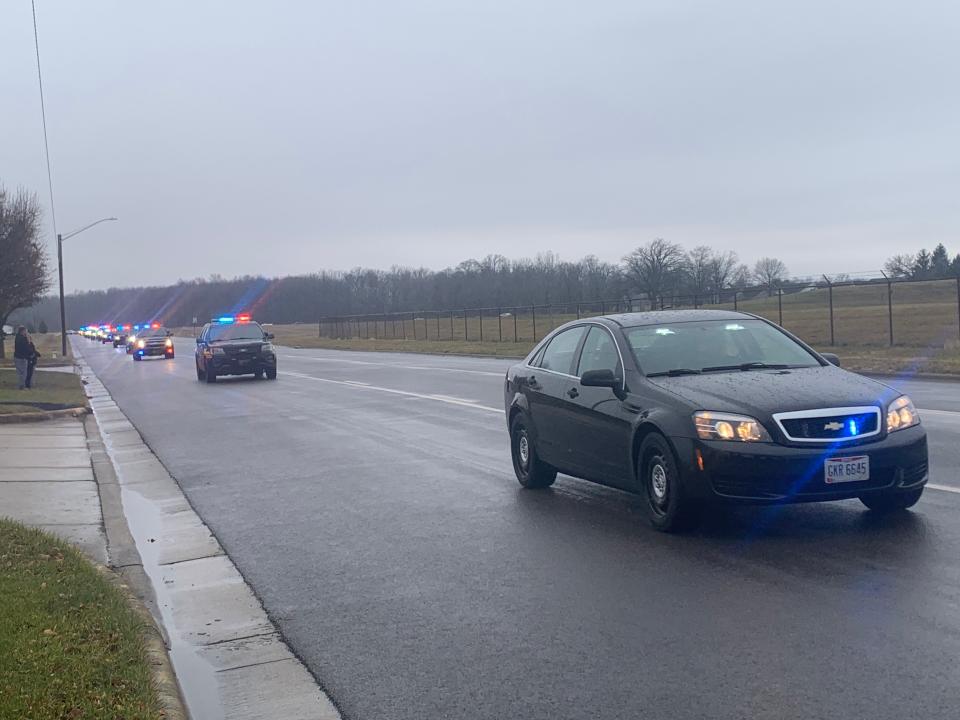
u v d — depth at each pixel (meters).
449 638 5.65
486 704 4.67
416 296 108.38
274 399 23.47
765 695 4.54
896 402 7.33
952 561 6.49
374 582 6.94
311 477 11.59
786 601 5.88
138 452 14.79
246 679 5.27
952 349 26.20
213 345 31.30
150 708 4.50
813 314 47.56
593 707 4.54
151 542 8.66
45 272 41.53
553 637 5.54
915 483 7.22
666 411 7.48
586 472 8.81
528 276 90.94
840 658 4.93
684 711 4.42
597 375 8.21
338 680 5.12
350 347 60.31
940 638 5.13
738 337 8.73
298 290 148.88
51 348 81.19
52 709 4.43
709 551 7.11
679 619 5.69
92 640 5.41
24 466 12.87
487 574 6.94
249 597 6.79
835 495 6.95
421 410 18.91
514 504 9.32
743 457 6.93
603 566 6.92
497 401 19.88
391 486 10.67
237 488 11.15
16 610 5.89
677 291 69.75
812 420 6.99
